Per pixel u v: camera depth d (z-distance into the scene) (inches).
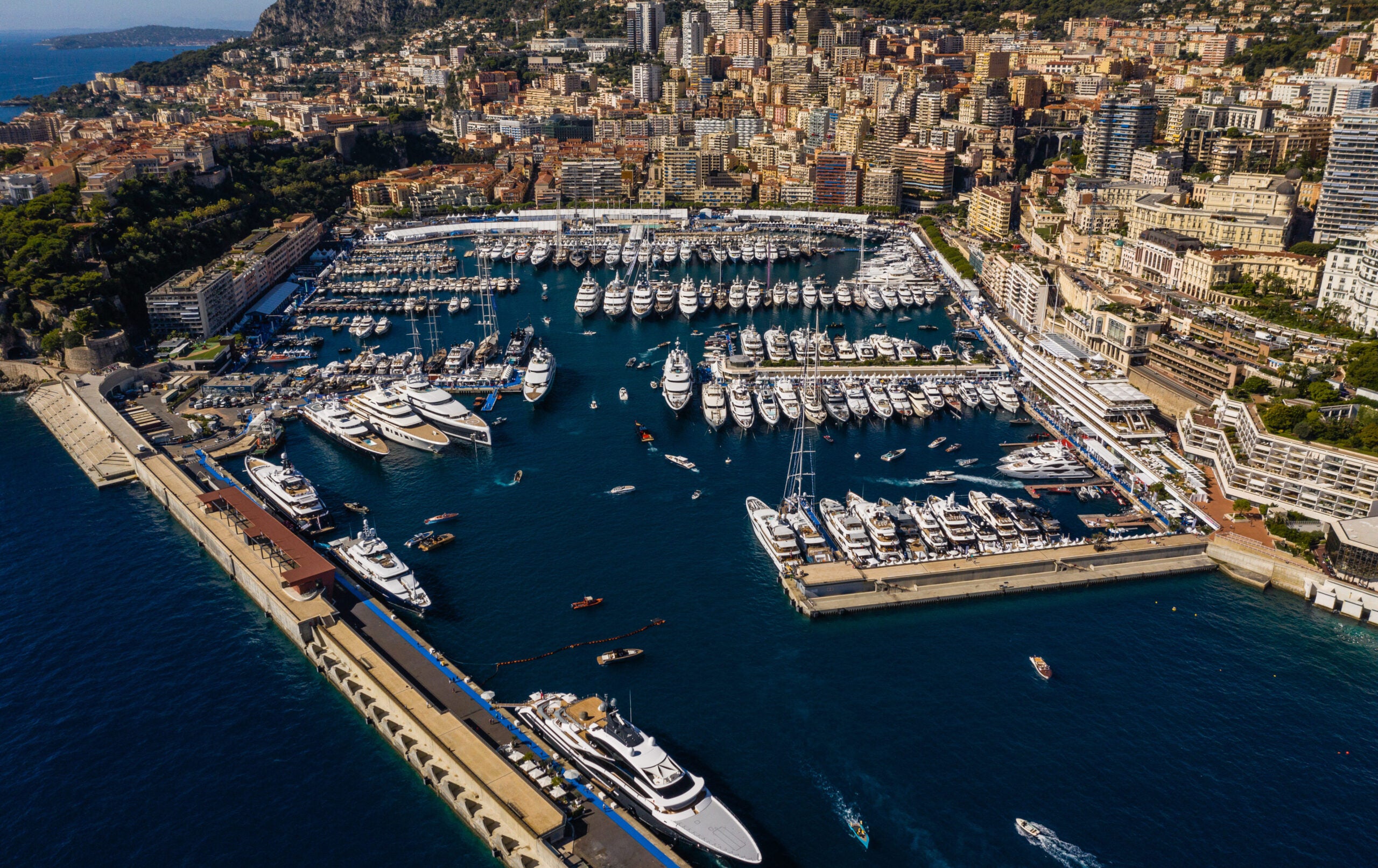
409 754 6909.5
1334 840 6309.1
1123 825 6417.3
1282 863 6136.8
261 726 7308.1
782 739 7130.9
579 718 7003.0
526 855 6023.6
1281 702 7603.4
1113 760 6963.6
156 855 6190.9
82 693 7642.7
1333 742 7180.1
